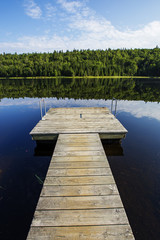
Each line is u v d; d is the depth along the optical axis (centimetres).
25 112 1014
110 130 504
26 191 325
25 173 383
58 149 401
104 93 1766
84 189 263
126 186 334
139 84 2741
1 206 288
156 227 246
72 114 696
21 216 269
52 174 301
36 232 193
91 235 190
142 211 273
